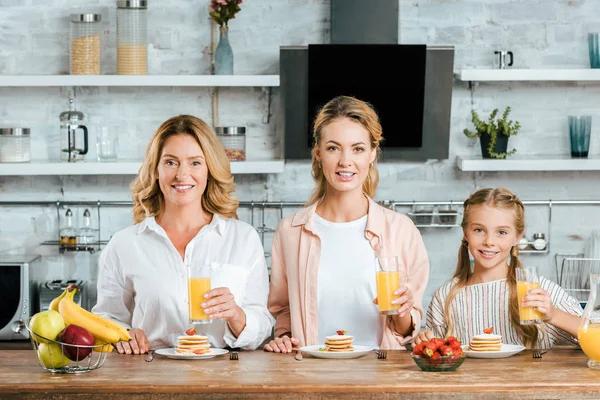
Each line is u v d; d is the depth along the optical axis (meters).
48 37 5.27
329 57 5.02
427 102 5.17
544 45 5.34
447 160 5.40
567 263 5.40
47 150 5.34
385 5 5.11
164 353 2.76
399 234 3.10
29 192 5.35
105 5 5.27
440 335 3.26
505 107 5.39
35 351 2.77
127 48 5.00
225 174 3.07
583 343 2.58
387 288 2.77
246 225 3.12
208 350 2.78
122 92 5.34
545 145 5.41
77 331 2.51
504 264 3.23
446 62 5.11
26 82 4.97
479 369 2.57
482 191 3.24
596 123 5.41
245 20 5.30
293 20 5.29
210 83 4.99
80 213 5.36
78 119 5.12
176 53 5.30
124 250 3.05
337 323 3.04
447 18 5.31
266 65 5.30
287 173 5.39
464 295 3.23
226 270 2.79
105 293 3.08
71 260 5.36
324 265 3.06
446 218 5.29
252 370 2.56
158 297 3.00
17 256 5.18
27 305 4.84
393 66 5.04
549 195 5.41
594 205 5.40
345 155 2.96
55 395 2.37
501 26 5.33
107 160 5.14
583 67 5.35
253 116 5.36
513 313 3.15
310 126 5.14
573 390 2.36
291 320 3.10
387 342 3.03
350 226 3.09
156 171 3.04
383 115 5.12
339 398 2.35
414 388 2.35
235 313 2.76
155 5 5.29
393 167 5.39
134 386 2.37
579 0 5.34
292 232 3.14
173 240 3.07
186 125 2.99
